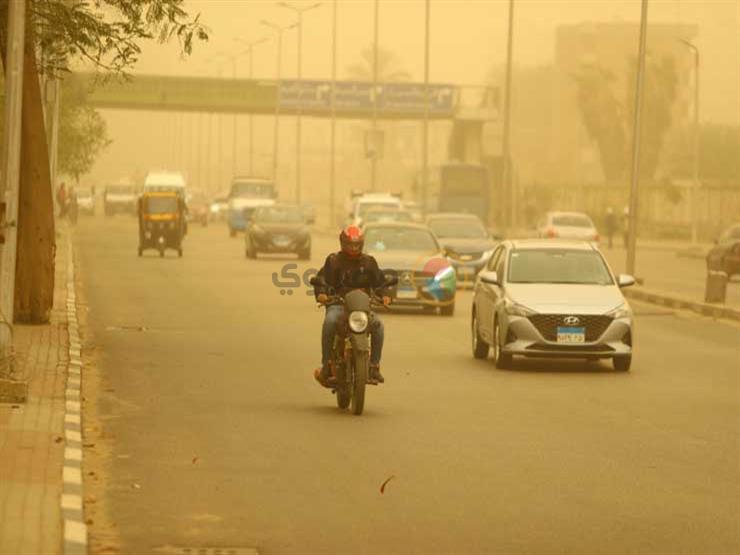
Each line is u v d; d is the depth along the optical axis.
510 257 59.38
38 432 36.06
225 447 36.66
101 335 66.25
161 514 28.34
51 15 59.38
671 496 30.95
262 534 26.75
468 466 34.41
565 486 31.98
